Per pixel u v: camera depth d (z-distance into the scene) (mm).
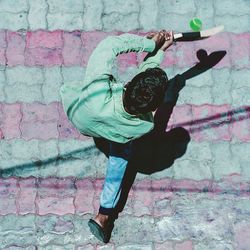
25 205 4691
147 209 4699
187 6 5176
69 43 5074
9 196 4707
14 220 4652
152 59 4070
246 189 4750
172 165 4816
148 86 3330
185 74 4996
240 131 4883
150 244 4609
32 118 4891
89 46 5074
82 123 3777
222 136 4871
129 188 4754
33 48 5051
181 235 4637
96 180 4773
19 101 4922
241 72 5008
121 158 4203
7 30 5086
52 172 4777
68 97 3924
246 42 5086
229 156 4828
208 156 4828
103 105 3498
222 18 5152
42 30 5102
